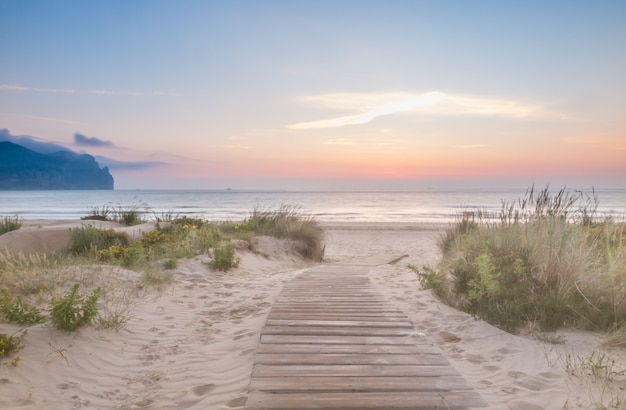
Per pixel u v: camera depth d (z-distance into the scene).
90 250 9.29
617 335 4.42
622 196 98.56
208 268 9.46
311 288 7.59
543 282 5.76
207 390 3.65
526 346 4.55
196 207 60.59
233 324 5.75
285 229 14.69
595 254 6.20
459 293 6.50
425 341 4.57
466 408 3.10
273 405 3.09
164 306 6.48
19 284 5.84
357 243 20.38
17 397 3.34
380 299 6.64
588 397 3.29
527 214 7.27
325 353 4.17
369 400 3.17
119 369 4.14
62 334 4.50
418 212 49.03
